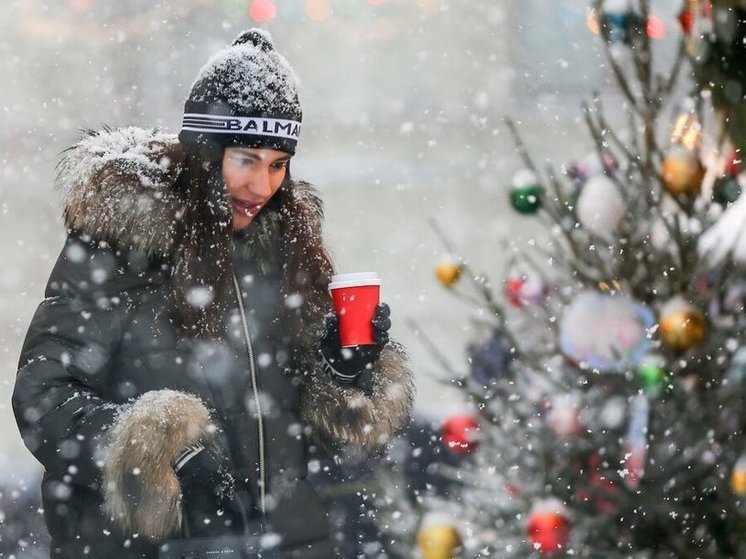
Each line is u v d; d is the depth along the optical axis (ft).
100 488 22.98
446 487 29.81
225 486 23.21
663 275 21.47
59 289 24.36
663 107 22.13
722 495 20.39
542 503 21.48
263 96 25.29
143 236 24.22
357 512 35.76
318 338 26.61
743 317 20.77
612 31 21.62
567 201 23.24
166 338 24.52
